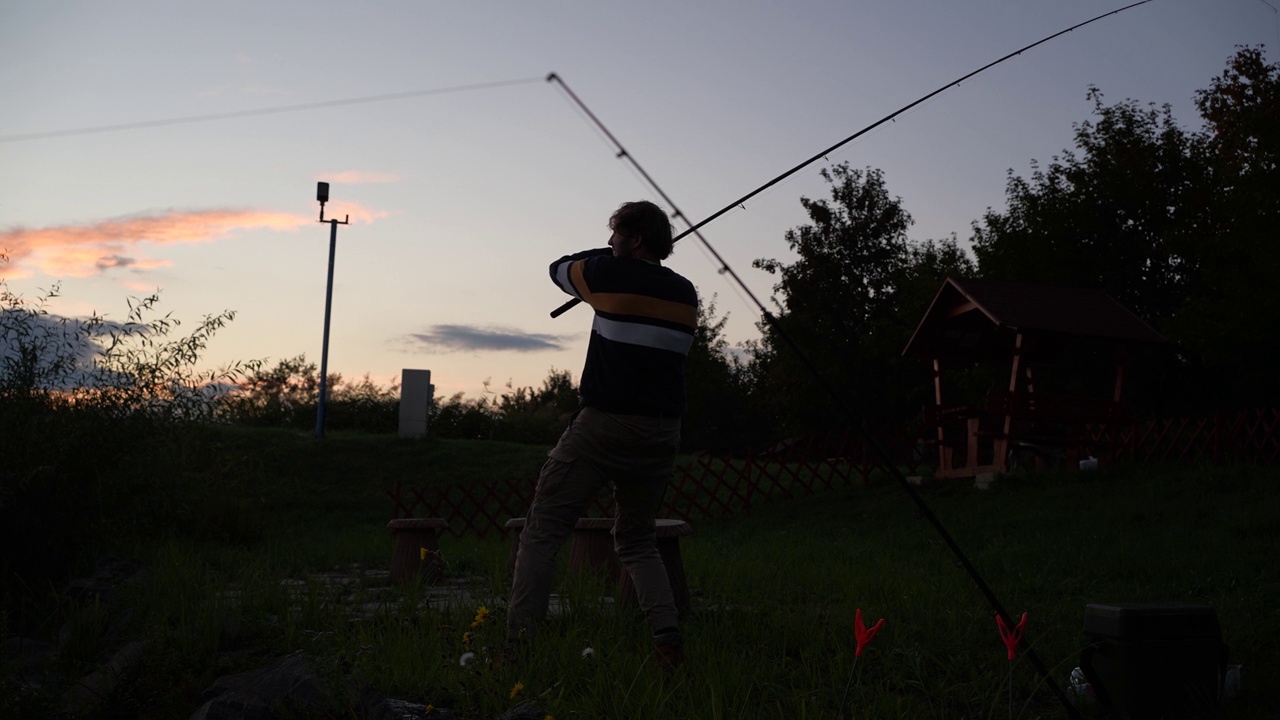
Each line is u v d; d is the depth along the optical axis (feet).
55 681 14.38
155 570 20.49
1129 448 52.06
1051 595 22.49
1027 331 47.44
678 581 16.81
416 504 51.42
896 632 15.42
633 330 12.54
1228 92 74.90
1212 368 71.20
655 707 11.02
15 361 25.64
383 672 12.25
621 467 12.69
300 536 40.75
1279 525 29.81
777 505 52.01
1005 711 11.93
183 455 32.09
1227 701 12.27
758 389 121.39
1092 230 73.36
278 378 71.61
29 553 22.68
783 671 13.32
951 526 38.68
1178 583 23.49
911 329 91.86
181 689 12.75
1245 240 58.18
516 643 12.50
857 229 114.52
